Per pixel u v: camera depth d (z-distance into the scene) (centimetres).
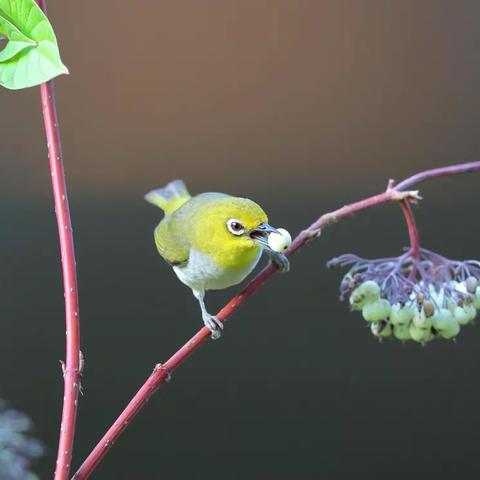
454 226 1135
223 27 1191
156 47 1181
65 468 344
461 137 1174
